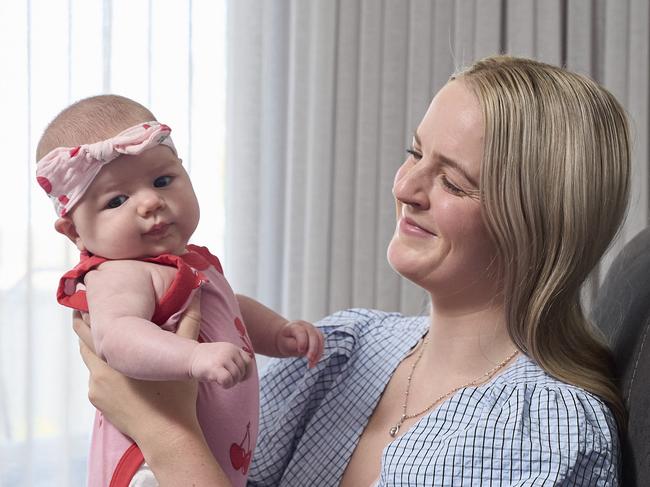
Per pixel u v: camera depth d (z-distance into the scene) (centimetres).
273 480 132
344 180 271
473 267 112
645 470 101
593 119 109
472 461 102
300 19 269
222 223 273
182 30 266
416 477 104
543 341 110
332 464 125
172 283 107
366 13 269
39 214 257
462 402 109
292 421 131
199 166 271
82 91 258
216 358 92
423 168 113
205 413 111
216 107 271
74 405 260
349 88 270
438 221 111
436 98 117
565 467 99
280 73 276
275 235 279
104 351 98
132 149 107
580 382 109
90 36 258
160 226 109
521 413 104
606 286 137
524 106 108
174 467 101
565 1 269
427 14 269
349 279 273
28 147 255
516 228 107
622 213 112
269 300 280
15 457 257
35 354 258
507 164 107
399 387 126
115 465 106
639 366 109
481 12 266
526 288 109
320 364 133
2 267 255
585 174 107
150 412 104
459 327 118
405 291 270
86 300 107
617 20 260
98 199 109
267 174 278
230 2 268
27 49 253
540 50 265
